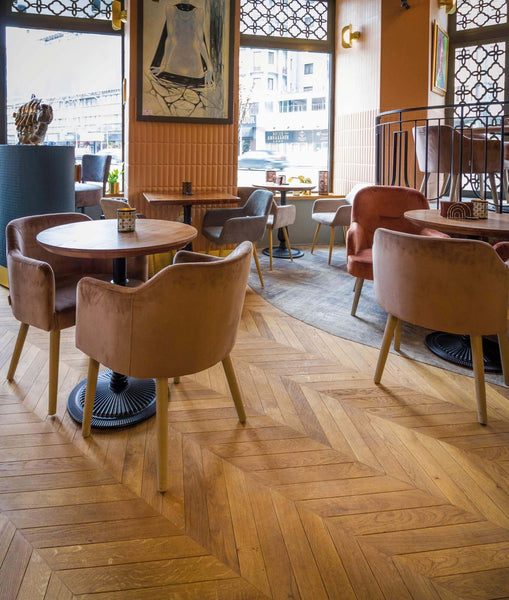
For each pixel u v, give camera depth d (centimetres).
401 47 570
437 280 222
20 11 557
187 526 159
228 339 196
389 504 170
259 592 135
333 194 665
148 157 486
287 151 675
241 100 652
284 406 237
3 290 412
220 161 509
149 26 463
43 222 262
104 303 180
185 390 253
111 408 227
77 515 163
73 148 395
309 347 313
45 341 313
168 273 168
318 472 187
